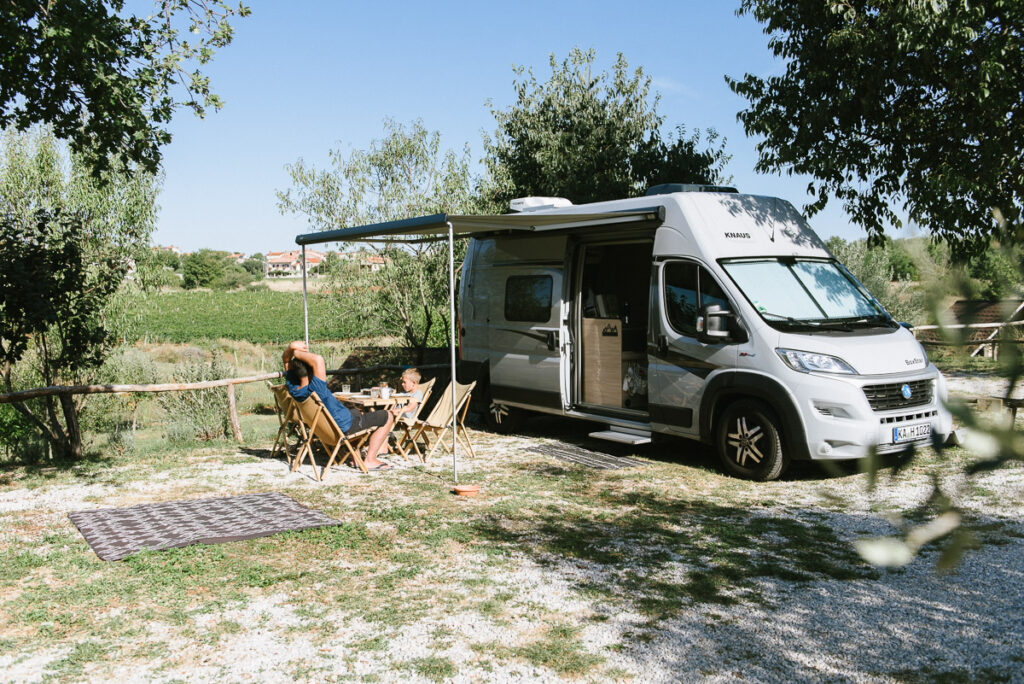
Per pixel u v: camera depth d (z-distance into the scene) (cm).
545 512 712
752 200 930
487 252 1181
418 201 1533
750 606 488
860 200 1255
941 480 100
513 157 1714
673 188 953
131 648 438
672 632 451
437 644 440
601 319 1021
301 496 786
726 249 873
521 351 1102
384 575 552
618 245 1082
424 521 684
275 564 580
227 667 415
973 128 1079
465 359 1210
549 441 1070
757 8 1220
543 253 1074
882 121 1175
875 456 108
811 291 867
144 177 1486
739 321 829
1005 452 94
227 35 884
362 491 802
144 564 571
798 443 777
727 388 837
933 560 563
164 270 1602
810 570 550
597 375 1030
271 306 7050
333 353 1819
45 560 588
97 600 509
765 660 414
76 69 839
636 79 1692
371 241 1150
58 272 1070
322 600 509
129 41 873
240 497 777
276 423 1605
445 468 909
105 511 730
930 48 1034
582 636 448
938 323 98
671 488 796
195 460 981
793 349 785
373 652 431
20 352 1005
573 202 1620
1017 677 388
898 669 400
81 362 1080
